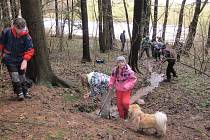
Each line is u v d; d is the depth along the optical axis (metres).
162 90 7.77
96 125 4.25
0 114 4.02
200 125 5.27
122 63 4.87
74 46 16.08
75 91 5.83
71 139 3.61
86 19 11.70
